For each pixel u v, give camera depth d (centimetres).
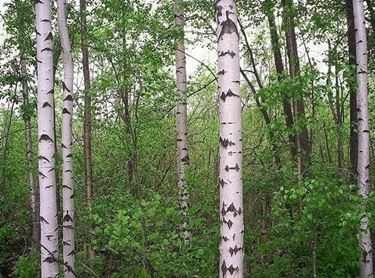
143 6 1012
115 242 573
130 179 1343
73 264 744
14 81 991
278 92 596
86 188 1102
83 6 987
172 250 654
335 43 939
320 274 670
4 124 1488
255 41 1059
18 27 961
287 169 713
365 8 971
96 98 1063
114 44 1019
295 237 637
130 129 1205
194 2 908
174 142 1434
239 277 435
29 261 914
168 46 880
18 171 1302
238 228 436
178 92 931
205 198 824
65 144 751
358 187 700
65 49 750
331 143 1470
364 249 686
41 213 609
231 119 439
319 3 884
